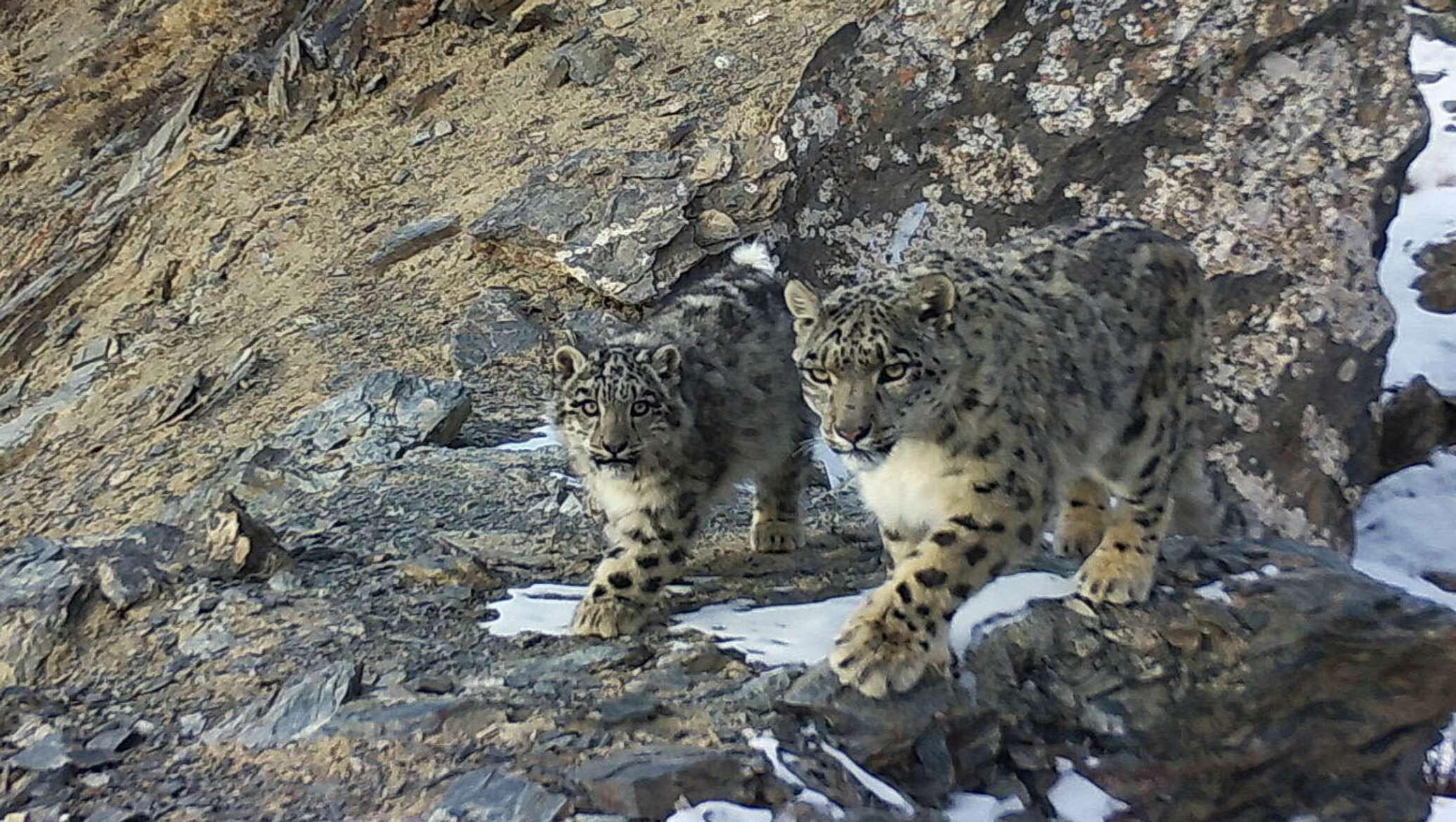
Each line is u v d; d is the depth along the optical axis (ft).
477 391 40.73
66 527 39.32
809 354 21.56
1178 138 42.24
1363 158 41.98
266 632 24.41
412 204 50.55
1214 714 23.49
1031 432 21.56
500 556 28.76
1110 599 23.71
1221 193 41.81
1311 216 41.68
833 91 44.96
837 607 25.22
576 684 21.95
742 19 54.49
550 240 44.70
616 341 27.40
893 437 20.77
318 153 54.80
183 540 27.55
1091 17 42.86
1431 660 24.32
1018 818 21.38
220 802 19.71
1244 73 42.09
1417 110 42.34
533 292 45.01
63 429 45.80
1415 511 49.78
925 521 21.99
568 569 28.19
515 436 38.04
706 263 43.60
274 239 51.13
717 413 26.81
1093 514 26.43
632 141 48.19
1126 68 42.37
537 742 20.22
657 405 24.93
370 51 58.85
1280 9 41.75
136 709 22.36
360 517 31.58
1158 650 23.25
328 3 61.93
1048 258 23.53
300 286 48.29
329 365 43.27
